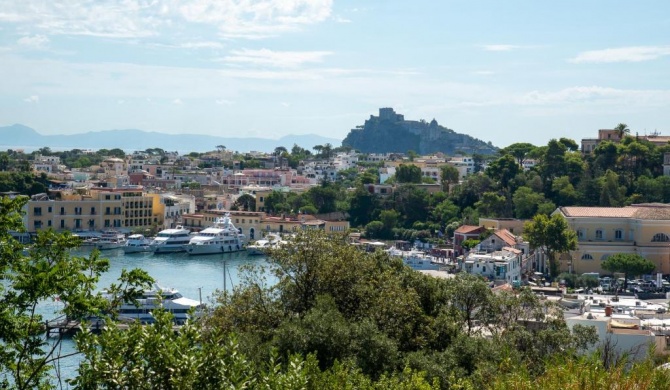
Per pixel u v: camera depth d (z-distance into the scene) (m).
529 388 42.56
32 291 39.56
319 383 49.72
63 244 42.69
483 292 89.06
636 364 43.75
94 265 42.28
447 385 63.50
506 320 89.75
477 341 70.31
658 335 99.94
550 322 88.44
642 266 197.50
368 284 78.38
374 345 64.62
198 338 40.22
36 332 41.03
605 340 92.75
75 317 40.66
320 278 76.56
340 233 83.94
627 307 141.88
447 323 76.25
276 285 77.12
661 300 171.75
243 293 76.06
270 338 69.88
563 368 41.88
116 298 42.06
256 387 41.88
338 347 64.19
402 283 82.94
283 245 78.56
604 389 39.69
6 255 41.41
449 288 89.62
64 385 87.50
